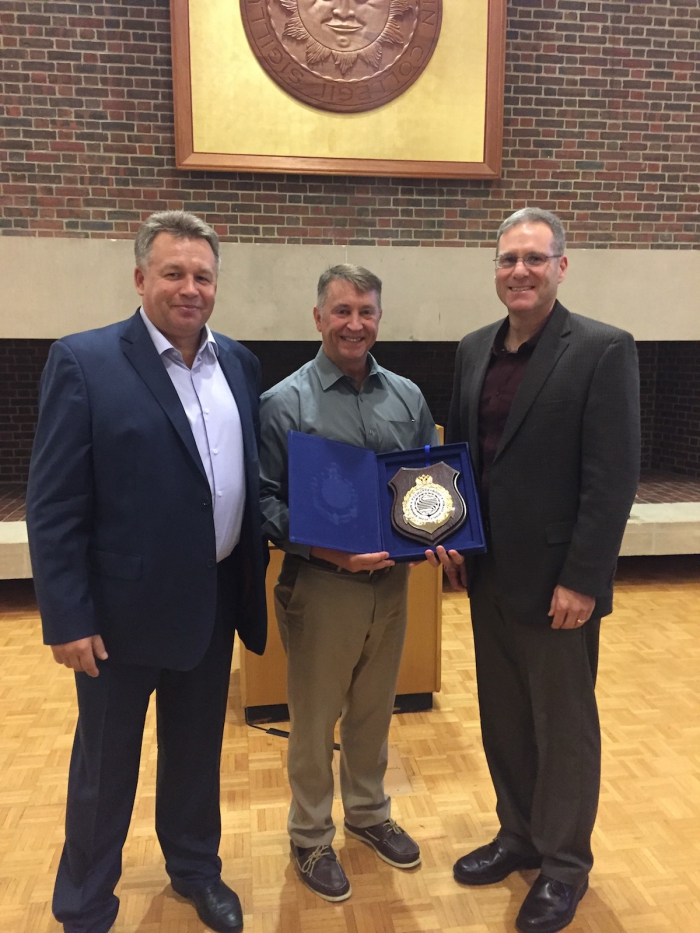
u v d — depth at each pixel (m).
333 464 1.61
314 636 1.66
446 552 1.56
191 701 1.57
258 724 2.57
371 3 3.87
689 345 5.07
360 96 3.95
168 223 1.35
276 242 4.11
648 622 3.55
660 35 4.20
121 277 3.90
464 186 4.20
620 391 1.46
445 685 2.89
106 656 1.37
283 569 1.77
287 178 4.06
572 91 4.20
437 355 5.12
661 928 1.62
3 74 3.80
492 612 1.70
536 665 1.59
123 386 1.34
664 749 2.39
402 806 2.09
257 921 1.64
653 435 5.45
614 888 1.74
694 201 4.41
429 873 1.80
